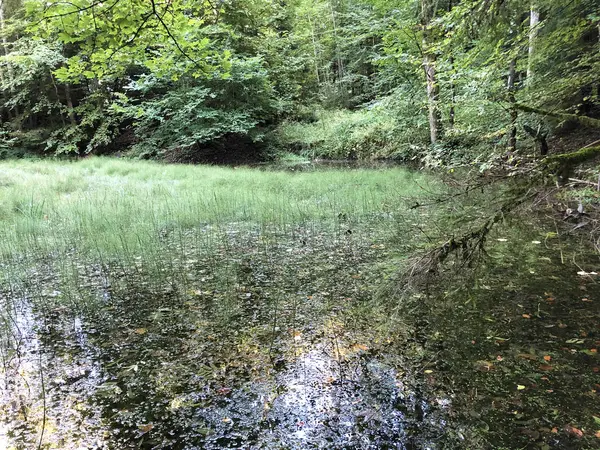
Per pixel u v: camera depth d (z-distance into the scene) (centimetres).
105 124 2027
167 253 454
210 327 281
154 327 282
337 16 2428
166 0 340
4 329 281
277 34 2127
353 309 303
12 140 2098
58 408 196
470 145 932
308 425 183
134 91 2045
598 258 374
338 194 772
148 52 456
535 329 258
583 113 892
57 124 2188
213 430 180
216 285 359
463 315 282
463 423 180
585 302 291
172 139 1884
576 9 529
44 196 749
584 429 174
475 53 535
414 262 277
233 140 1988
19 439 175
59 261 435
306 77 2441
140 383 217
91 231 529
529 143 766
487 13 459
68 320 295
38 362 239
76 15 291
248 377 221
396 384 211
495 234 444
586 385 203
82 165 1400
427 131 1291
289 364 233
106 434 178
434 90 1020
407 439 172
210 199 721
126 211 623
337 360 235
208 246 484
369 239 497
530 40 536
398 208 632
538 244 418
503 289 319
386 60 1191
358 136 1738
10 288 360
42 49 1802
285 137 2038
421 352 240
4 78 2019
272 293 339
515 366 221
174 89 1816
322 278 371
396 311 275
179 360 239
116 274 391
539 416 183
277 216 624
